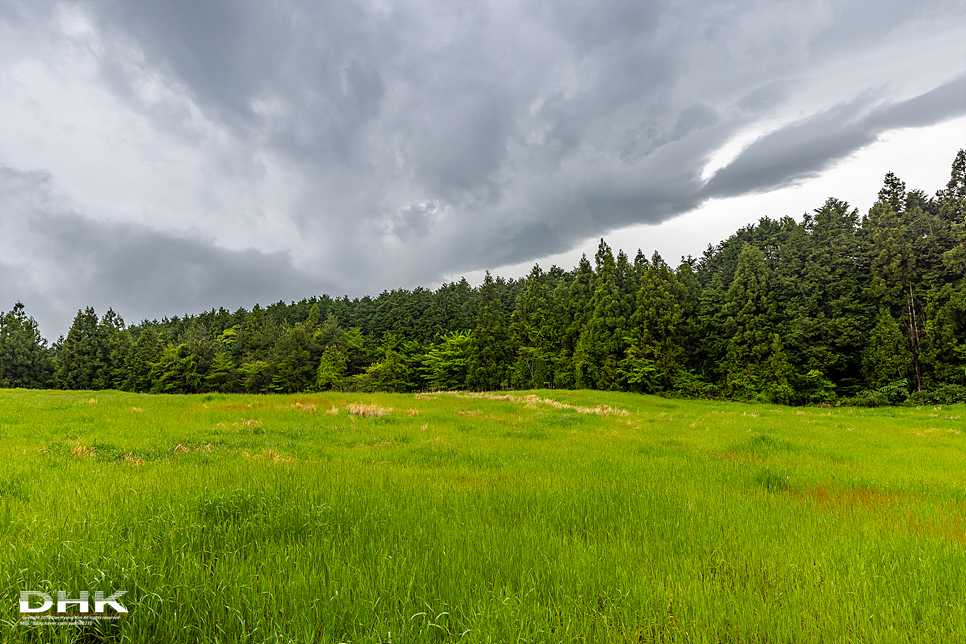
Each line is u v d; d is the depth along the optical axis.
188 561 3.64
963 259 45.28
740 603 3.46
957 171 55.00
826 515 6.00
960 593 3.74
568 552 4.36
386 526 4.97
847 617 3.37
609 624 3.25
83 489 6.15
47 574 3.40
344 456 10.70
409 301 95.75
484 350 71.44
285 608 3.27
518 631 3.01
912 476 9.70
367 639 2.88
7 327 82.69
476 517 5.46
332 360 76.25
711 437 16.86
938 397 39.81
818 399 48.47
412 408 23.89
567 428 19.45
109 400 22.38
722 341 58.12
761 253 57.22
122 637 2.84
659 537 5.03
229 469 7.98
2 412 17.67
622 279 70.19
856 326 49.69
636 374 55.31
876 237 51.69
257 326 91.19
